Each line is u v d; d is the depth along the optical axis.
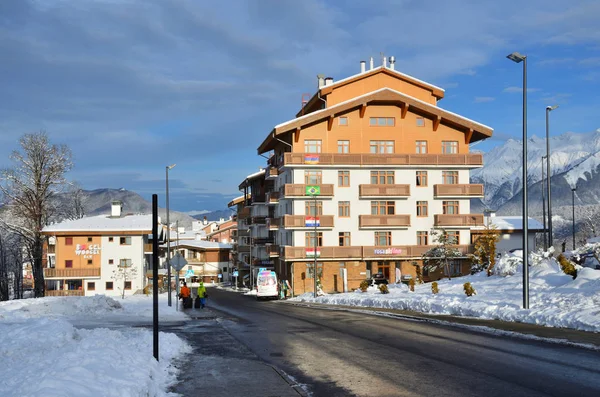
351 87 65.19
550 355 13.03
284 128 60.50
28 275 113.00
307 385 10.89
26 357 11.12
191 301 38.19
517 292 25.20
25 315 27.05
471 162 62.41
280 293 56.97
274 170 68.94
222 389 10.43
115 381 8.95
